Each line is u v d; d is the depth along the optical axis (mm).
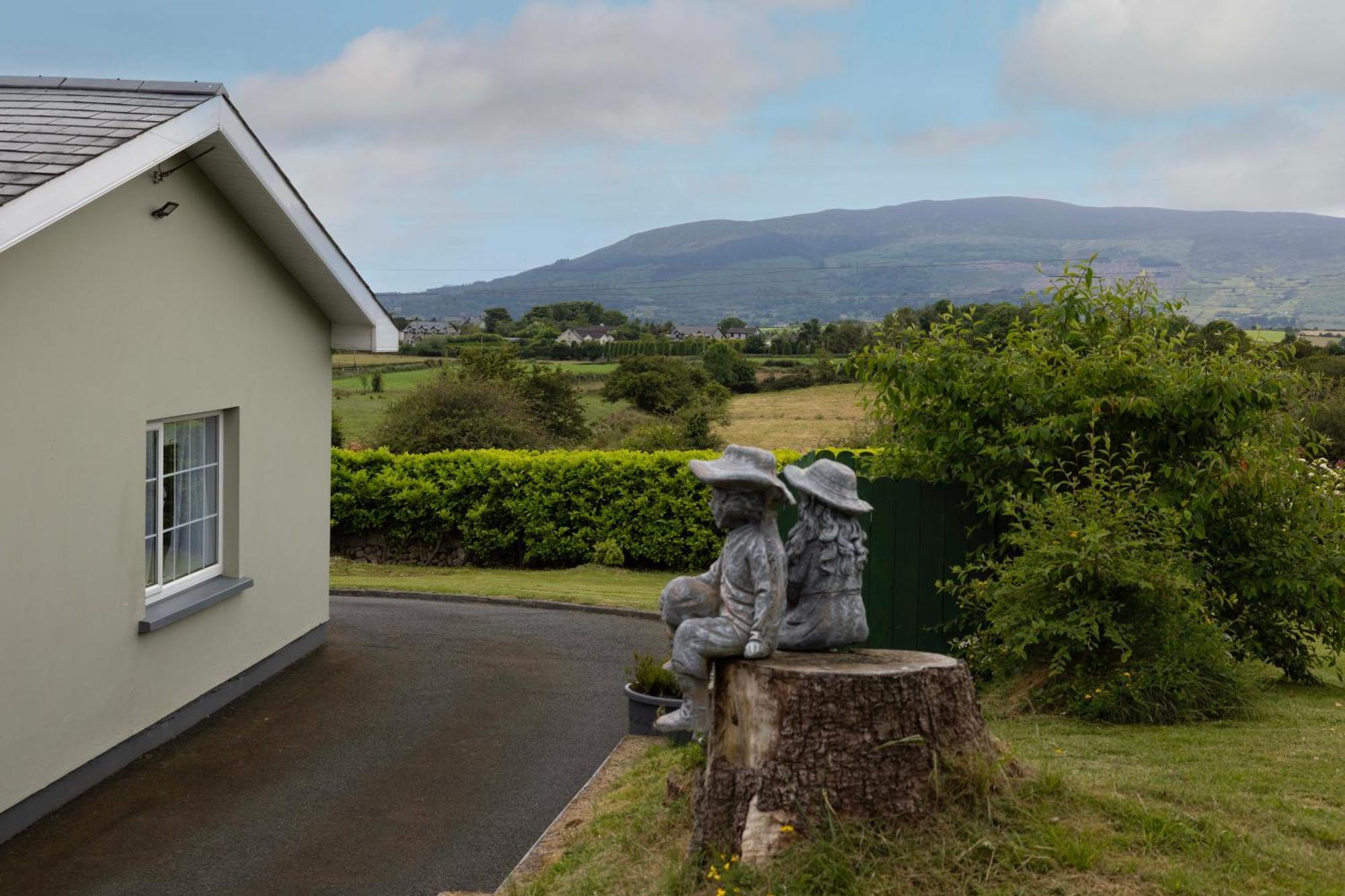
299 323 12391
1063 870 4496
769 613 5102
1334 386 27156
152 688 9406
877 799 4781
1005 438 9203
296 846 7445
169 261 9523
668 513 20766
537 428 29703
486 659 12672
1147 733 6922
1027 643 7754
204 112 9180
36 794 7840
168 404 9555
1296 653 9359
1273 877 4418
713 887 4758
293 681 11617
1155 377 8898
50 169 7434
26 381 7602
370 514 21312
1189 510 8508
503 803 8219
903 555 9766
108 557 8672
